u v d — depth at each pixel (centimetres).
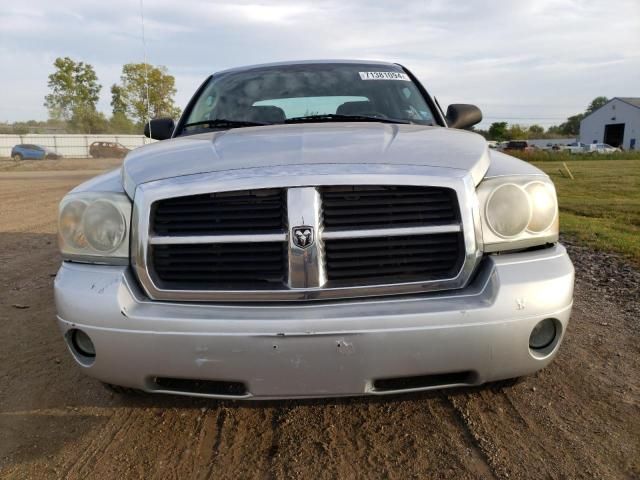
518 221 214
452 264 208
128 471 219
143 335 201
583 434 234
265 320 195
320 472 215
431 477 210
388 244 205
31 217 923
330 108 338
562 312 209
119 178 238
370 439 237
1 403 273
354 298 204
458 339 197
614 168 2402
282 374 197
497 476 209
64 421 255
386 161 213
